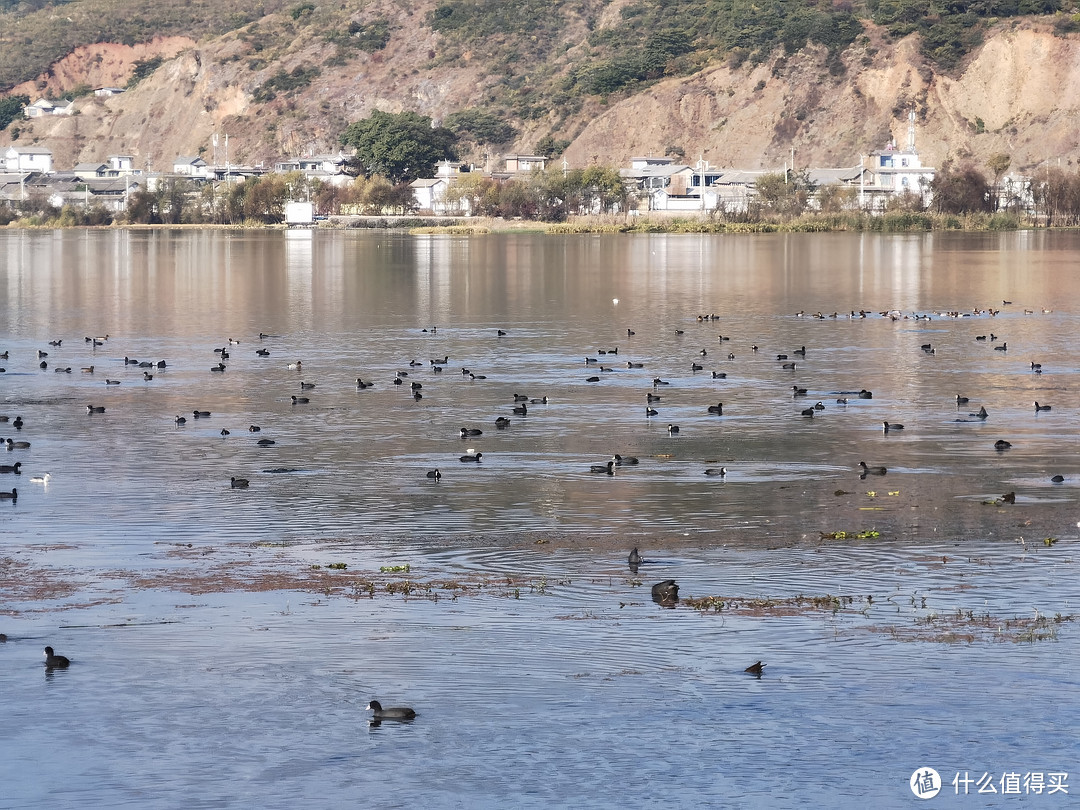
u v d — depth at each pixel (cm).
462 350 7706
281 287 12356
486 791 2186
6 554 3369
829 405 5675
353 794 2177
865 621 2848
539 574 3194
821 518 3719
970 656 2650
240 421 5334
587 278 13238
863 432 5047
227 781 2214
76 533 3575
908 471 4344
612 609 2925
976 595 3020
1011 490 4069
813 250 17788
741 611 2914
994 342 8006
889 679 2542
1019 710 2423
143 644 2723
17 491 4069
